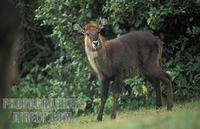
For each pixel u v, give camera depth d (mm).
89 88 25984
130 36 21203
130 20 24000
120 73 20438
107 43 20328
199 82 23250
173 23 24453
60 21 25703
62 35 25953
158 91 21344
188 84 23250
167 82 21000
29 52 32125
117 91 20156
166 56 24422
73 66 26516
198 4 22656
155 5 22969
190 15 23875
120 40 20828
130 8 23234
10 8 6398
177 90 23406
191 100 22750
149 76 21312
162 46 22891
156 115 15883
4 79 6371
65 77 27688
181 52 23766
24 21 31156
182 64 23484
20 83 30078
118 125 13266
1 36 6344
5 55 6375
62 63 28797
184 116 11969
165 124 11625
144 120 12953
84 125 18547
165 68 23562
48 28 31438
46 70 30141
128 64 20703
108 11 24641
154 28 23109
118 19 23672
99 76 20391
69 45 25969
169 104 20281
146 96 24094
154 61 21391
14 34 6438
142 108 23031
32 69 30656
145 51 21203
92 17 25344
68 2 25391
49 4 25906
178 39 23906
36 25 31375
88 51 20156
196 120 11273
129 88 24875
